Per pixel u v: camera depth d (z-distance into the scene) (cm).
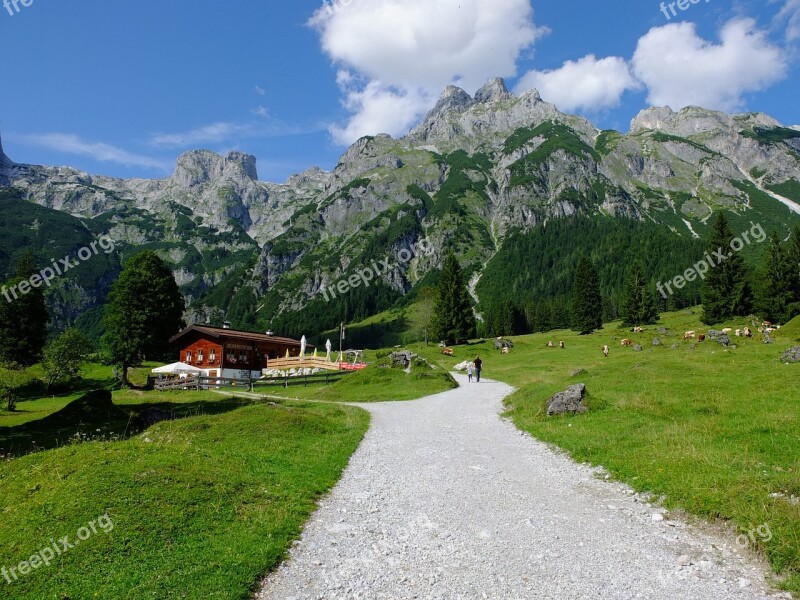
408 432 2558
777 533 1089
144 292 6900
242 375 7656
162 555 1057
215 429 2545
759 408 2188
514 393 3794
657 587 955
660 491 1458
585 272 11962
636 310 11469
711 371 3541
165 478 1420
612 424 2283
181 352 7712
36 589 938
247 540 1139
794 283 8000
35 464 1566
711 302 9125
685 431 1972
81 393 6919
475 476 1730
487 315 18888
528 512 1370
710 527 1225
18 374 6197
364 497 1514
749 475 1403
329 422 2723
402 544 1159
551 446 2152
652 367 4022
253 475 1611
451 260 10794
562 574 1006
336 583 977
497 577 993
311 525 1286
